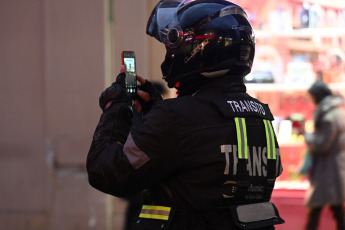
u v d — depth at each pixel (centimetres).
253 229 221
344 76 661
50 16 696
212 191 215
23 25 710
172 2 243
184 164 216
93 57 686
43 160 706
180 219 219
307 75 663
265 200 232
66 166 697
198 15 230
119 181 216
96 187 225
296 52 668
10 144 717
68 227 689
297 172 647
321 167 592
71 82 694
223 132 219
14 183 715
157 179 220
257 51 673
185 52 232
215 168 215
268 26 670
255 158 224
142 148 214
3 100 717
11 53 714
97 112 689
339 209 590
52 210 696
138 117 259
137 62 673
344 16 659
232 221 217
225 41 228
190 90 240
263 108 241
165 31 238
